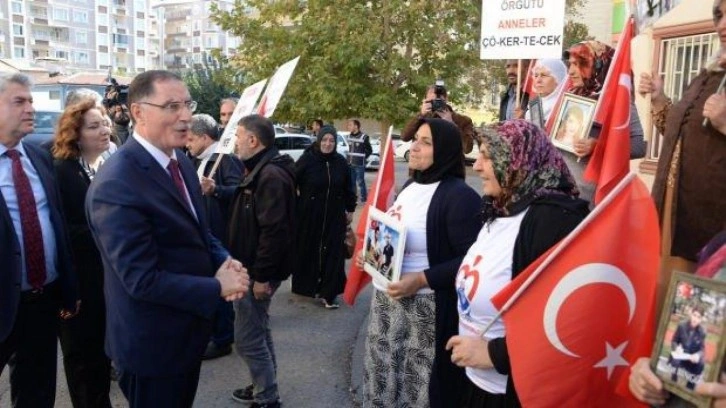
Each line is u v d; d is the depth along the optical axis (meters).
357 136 15.45
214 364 4.85
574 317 1.94
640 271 1.94
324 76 13.81
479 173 2.28
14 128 3.12
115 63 104.94
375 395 3.14
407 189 3.09
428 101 4.29
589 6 12.62
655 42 6.73
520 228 2.14
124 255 2.42
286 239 3.82
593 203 3.47
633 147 3.76
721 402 1.35
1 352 3.17
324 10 14.62
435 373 2.82
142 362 2.58
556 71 4.24
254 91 4.74
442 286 2.76
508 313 2.05
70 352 3.57
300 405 4.16
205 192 4.70
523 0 4.25
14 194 3.18
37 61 34.31
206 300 2.57
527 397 1.98
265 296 3.78
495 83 20.22
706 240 2.75
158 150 2.65
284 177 3.90
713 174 2.71
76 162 3.66
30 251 3.20
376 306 3.15
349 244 5.09
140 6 108.62
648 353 1.85
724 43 2.63
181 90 2.65
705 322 1.41
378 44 13.84
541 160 2.15
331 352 5.12
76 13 96.38
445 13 14.63
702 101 2.79
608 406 1.97
